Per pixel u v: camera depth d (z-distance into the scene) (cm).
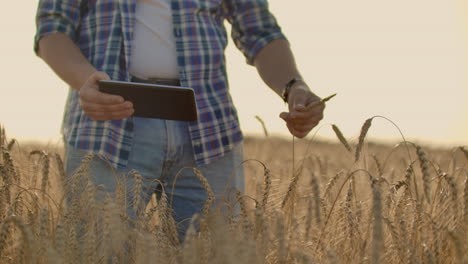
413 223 293
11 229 278
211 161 341
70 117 334
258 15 368
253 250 232
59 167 345
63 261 246
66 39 324
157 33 329
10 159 329
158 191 354
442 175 313
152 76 329
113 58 325
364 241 293
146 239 230
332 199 355
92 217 281
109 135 321
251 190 439
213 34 343
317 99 333
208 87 340
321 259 286
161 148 330
